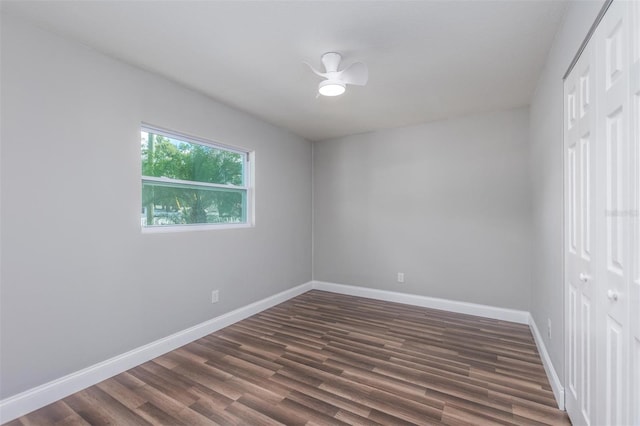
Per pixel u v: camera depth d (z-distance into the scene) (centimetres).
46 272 192
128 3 168
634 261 100
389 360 244
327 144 463
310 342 279
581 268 152
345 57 227
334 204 457
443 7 172
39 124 189
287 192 421
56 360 195
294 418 175
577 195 158
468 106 327
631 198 102
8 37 177
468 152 358
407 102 315
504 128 338
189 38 204
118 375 224
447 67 241
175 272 272
